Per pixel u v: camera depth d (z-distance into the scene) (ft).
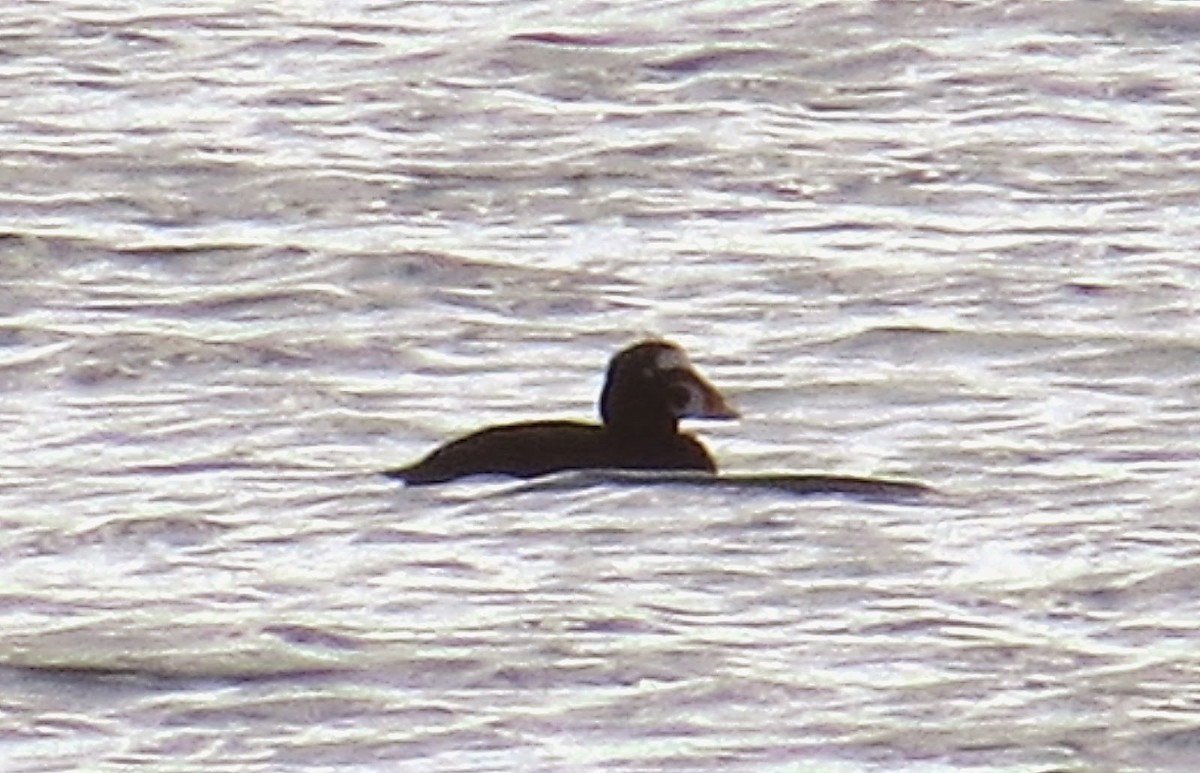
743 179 140.56
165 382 113.91
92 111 150.92
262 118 150.00
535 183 140.05
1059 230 132.87
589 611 91.66
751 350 117.60
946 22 161.48
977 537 97.60
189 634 90.27
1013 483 102.73
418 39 160.86
